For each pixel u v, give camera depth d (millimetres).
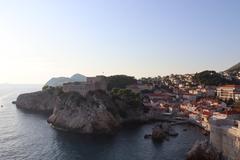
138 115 197500
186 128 159000
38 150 111500
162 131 135250
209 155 94000
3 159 99125
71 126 157125
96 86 191125
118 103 195500
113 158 100312
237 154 81875
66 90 194250
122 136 139750
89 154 105875
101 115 157500
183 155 103250
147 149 112188
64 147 116312
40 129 158125
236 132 83312
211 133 99375
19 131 151250
